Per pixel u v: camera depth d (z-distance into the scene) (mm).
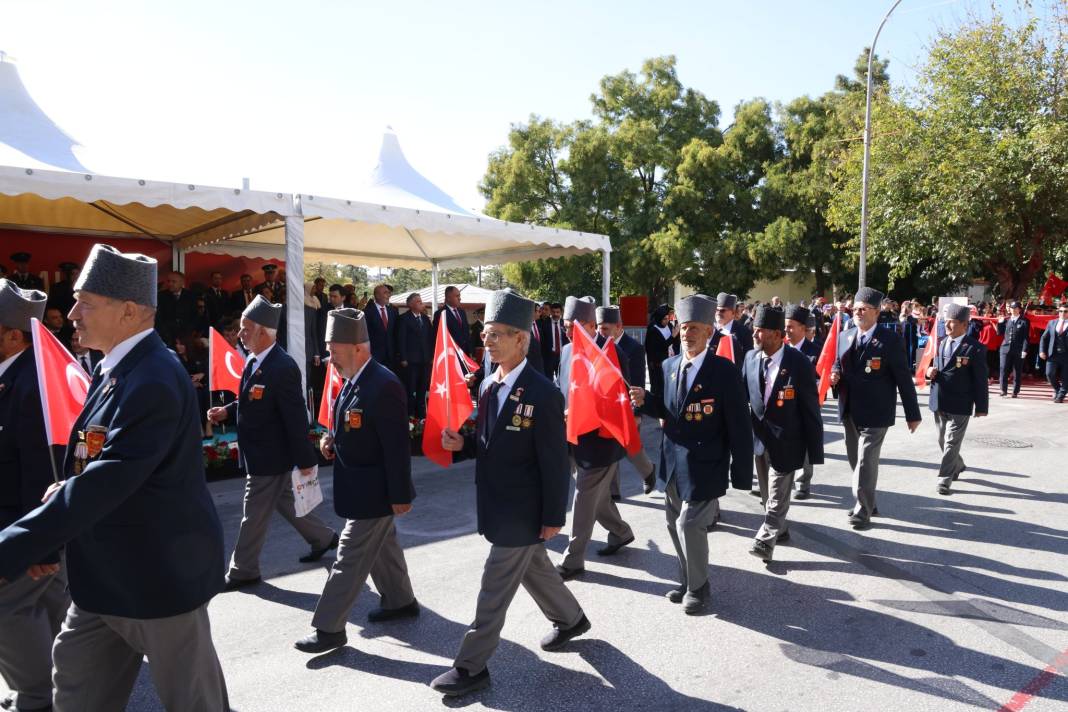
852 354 6344
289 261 8500
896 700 3514
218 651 4031
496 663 3895
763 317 5363
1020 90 18828
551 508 3521
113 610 2439
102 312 2447
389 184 10711
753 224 29391
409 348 10734
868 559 5484
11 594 3100
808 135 30406
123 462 2230
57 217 12242
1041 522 6367
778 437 5344
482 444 3680
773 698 3539
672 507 4730
